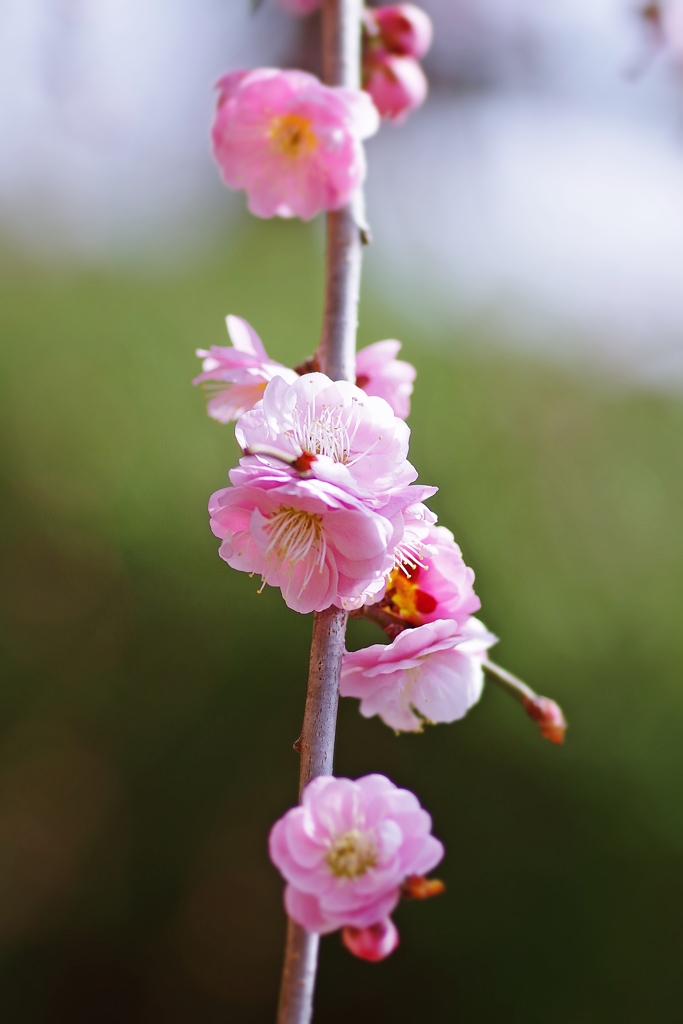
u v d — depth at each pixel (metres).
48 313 1.44
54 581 1.27
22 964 1.12
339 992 1.01
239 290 1.54
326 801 0.49
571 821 1.02
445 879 1.02
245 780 1.13
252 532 0.50
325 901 0.49
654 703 1.07
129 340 1.43
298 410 0.51
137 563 1.24
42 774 1.20
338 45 0.58
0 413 1.34
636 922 0.98
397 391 0.56
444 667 0.53
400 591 0.53
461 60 1.67
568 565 1.21
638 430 1.37
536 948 0.98
